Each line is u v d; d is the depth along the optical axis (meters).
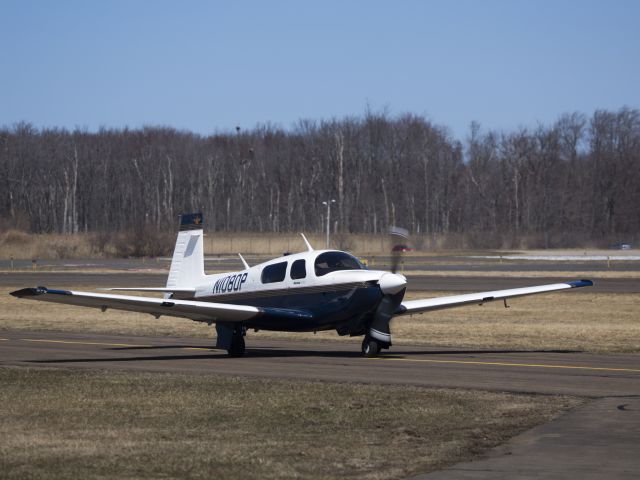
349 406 23.42
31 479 15.99
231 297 39.69
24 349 40.44
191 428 20.67
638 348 39.31
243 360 35.38
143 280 94.38
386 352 38.47
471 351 38.75
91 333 49.91
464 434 19.88
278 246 161.25
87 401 24.48
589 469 16.72
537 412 22.48
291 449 18.41
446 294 72.19
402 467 16.92
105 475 16.27
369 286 34.78
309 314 35.88
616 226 197.62
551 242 179.38
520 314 58.97
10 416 22.28
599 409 22.88
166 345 42.91
